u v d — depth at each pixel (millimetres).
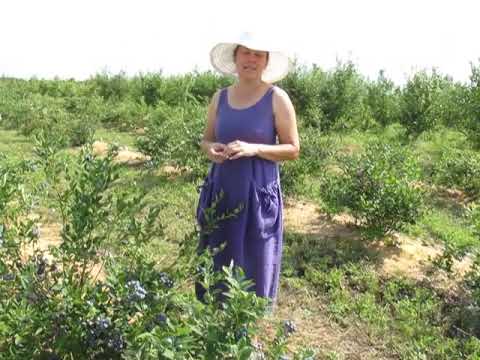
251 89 2678
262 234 2711
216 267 2750
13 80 29484
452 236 6168
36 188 2895
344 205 5961
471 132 11586
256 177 2676
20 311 2104
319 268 4926
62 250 2535
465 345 3691
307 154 8219
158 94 19969
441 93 13586
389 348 3699
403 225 6082
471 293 4316
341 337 3801
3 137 12180
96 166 2518
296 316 4039
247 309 1807
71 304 2213
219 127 2713
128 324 2189
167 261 4598
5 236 2512
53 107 15633
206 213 2582
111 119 14969
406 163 6086
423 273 5055
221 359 1763
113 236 3266
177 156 8203
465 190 8250
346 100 14633
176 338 1743
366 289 4609
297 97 14586
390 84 16281
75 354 2184
